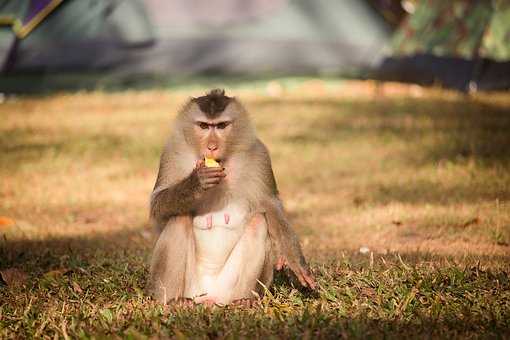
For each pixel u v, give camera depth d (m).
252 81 27.09
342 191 14.45
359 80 27.34
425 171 15.31
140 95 25.70
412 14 25.31
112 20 25.81
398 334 6.81
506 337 6.73
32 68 25.23
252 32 26.88
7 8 24.73
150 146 18.39
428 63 24.45
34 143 18.88
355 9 27.42
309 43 27.17
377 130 19.81
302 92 26.38
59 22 25.41
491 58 23.28
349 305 7.65
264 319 7.11
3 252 10.48
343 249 10.76
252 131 7.82
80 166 16.58
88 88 26.00
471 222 11.88
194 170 7.13
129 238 11.70
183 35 26.41
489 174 14.69
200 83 26.83
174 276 7.58
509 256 10.06
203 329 6.88
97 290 8.44
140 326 7.04
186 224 7.58
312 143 18.48
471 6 23.69
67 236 11.75
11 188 14.75
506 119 20.78
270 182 7.81
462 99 23.73
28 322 7.30
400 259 8.92
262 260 7.65
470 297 7.79
